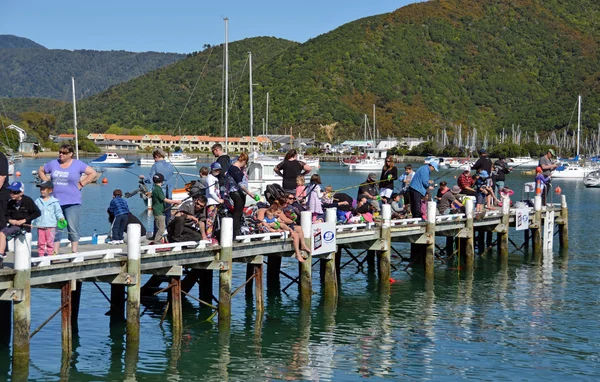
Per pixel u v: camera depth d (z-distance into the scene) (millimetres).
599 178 80312
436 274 24375
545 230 29531
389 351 15773
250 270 20344
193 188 17594
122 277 14172
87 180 14586
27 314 12883
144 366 14383
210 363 14734
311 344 16172
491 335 17047
